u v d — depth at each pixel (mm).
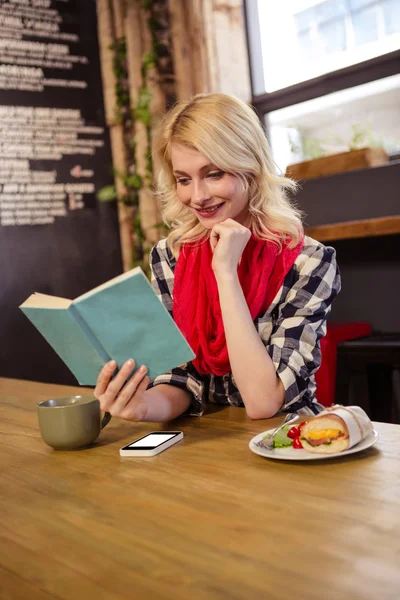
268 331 1477
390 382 3078
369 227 2994
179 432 1231
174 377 1445
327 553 704
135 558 732
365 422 1054
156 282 1701
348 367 2922
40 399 1710
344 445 1014
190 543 758
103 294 1065
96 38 3998
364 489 881
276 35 3945
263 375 1315
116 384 1158
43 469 1108
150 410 1309
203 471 1019
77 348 1153
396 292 3395
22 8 3730
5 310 3680
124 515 865
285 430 1111
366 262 3488
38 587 685
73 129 3910
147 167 3922
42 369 3787
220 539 763
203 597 636
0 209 3666
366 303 3514
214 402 1584
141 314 1089
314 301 1454
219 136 1386
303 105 3834
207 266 1530
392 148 3502
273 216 1522
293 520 799
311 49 3799
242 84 4020
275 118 3988
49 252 3818
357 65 3543
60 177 3865
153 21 3924
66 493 976
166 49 3957
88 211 3961
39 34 3793
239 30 3998
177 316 1579
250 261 1520
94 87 3994
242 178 1462
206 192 1427
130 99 3994
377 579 643
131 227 4051
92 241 3975
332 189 3312
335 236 3107
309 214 3410
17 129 3723
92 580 689
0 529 857
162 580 676
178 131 1405
